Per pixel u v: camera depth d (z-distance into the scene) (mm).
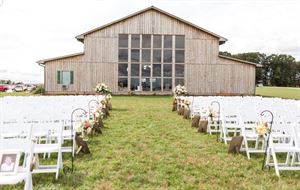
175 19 30031
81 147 7363
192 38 30109
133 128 11227
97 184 5422
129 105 20297
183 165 6555
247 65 30047
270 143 6223
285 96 34469
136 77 29891
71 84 29250
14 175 4426
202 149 8016
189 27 30078
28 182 4438
